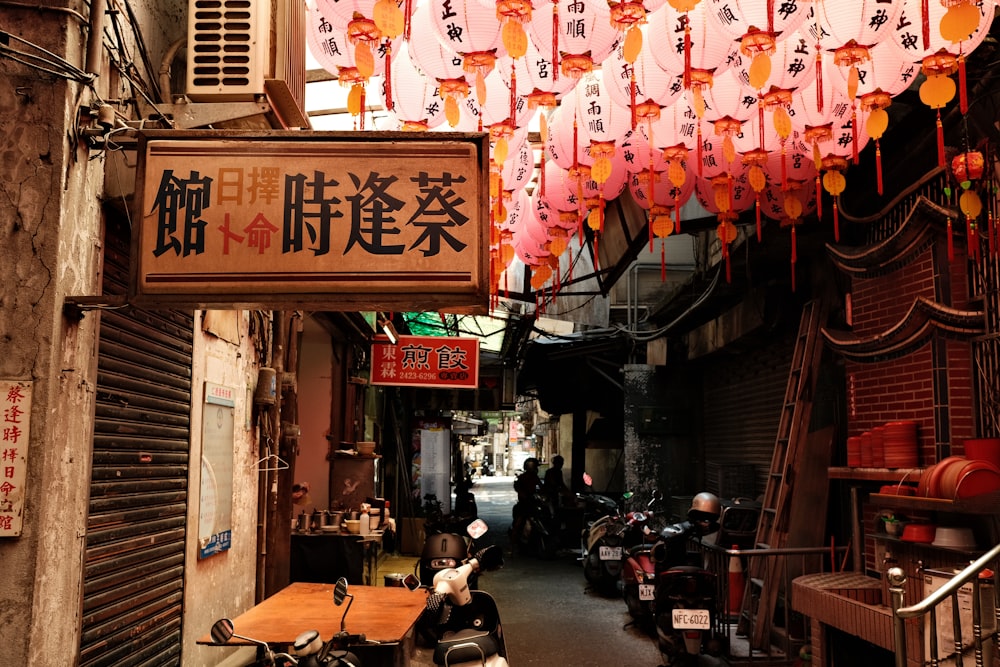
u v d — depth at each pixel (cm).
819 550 718
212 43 394
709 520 786
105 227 387
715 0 406
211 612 545
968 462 505
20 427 326
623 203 852
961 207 504
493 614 505
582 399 1925
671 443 1552
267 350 690
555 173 651
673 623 662
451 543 738
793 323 1044
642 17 406
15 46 344
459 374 1177
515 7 395
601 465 1917
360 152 340
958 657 396
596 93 527
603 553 1023
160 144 339
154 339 453
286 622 435
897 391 655
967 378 589
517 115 531
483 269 334
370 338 1120
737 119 510
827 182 525
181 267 333
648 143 591
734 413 1362
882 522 593
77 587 358
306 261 334
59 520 341
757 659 716
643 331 1560
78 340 355
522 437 6244
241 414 618
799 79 461
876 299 694
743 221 797
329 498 1043
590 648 770
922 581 502
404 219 336
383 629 421
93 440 376
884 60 455
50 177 340
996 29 513
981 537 552
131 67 402
